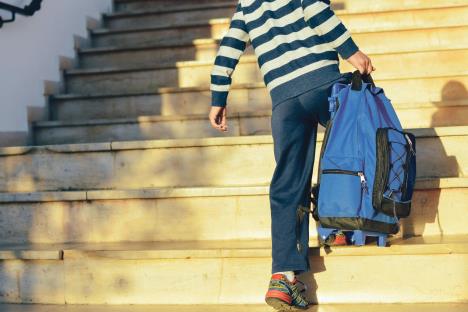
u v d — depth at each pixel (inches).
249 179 143.7
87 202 137.1
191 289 120.3
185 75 196.4
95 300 123.0
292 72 107.5
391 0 217.6
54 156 150.0
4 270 126.4
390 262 116.0
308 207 113.6
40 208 138.7
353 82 112.3
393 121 113.4
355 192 108.3
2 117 171.0
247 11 112.8
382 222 110.3
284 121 108.9
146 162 147.0
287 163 111.0
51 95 192.2
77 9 215.8
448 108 161.0
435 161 139.3
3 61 173.0
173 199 134.5
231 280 119.4
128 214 135.8
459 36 193.0
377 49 185.3
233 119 166.9
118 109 187.9
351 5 219.8
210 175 144.9
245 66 190.5
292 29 108.7
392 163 108.7
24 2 184.7
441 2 212.1
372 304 115.3
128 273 122.2
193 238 133.9
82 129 176.9
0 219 140.3
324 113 110.8
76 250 123.6
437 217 128.8
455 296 115.0
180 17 231.1
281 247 110.4
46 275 124.9
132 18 233.8
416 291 115.8
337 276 117.0
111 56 212.7
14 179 151.4
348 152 109.1
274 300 109.1
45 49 192.9
